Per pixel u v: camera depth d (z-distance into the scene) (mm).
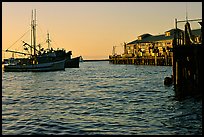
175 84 28156
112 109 24109
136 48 144625
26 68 92188
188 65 27250
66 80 61812
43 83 54406
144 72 84438
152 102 27344
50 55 94812
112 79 62781
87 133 16125
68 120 19797
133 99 30156
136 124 18094
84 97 32906
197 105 23578
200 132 15578
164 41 123500
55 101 29828
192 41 28500
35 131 16750
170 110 22422
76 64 127938
